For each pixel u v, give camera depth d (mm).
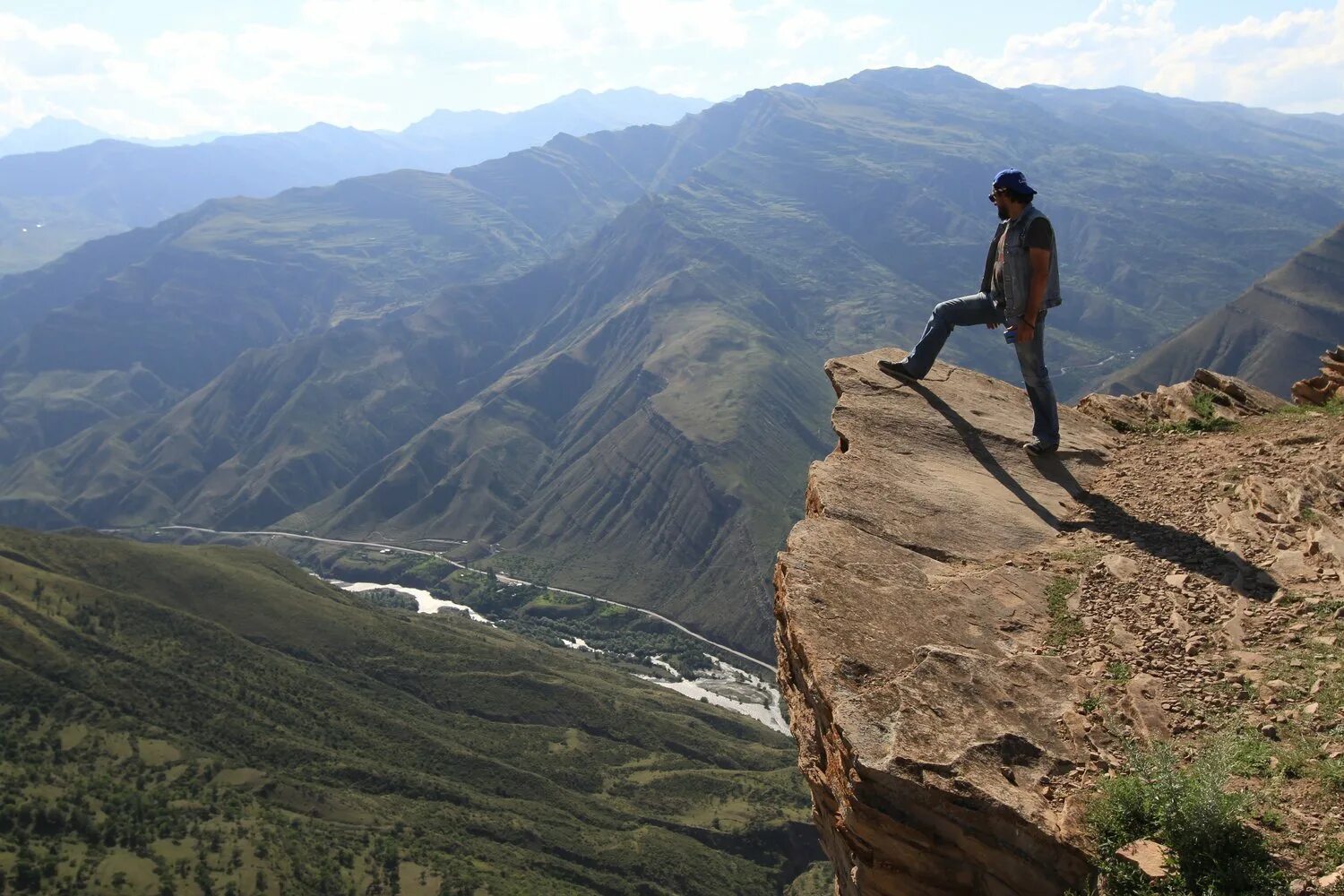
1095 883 6316
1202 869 6109
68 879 116812
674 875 133125
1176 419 15500
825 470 12172
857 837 7094
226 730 160375
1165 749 6883
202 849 124938
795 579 9258
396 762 159750
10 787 134750
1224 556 9883
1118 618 9070
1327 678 7605
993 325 13828
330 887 118250
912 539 10672
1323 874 5898
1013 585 9758
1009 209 12719
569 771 163875
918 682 7758
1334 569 9172
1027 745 7266
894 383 14961
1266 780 6773
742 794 158875
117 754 149625
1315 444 12359
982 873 6602
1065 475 12969
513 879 124062
